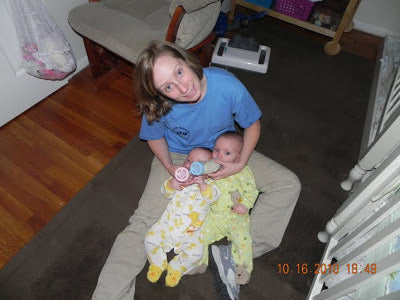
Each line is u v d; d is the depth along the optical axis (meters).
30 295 1.24
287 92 1.98
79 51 1.97
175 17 1.32
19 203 1.48
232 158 1.21
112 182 1.56
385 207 0.85
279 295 1.25
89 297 1.24
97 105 1.87
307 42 2.30
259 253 1.26
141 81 0.91
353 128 1.82
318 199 1.52
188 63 0.91
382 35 2.39
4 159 1.62
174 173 1.18
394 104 1.37
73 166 1.61
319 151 1.71
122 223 1.43
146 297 1.24
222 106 1.06
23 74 1.68
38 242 1.37
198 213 1.16
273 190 1.26
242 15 2.33
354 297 0.98
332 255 1.21
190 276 1.28
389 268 0.70
